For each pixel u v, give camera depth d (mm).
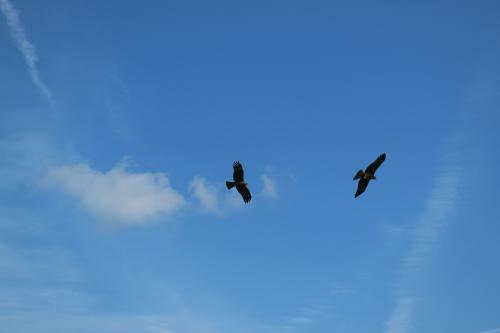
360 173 57031
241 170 56438
